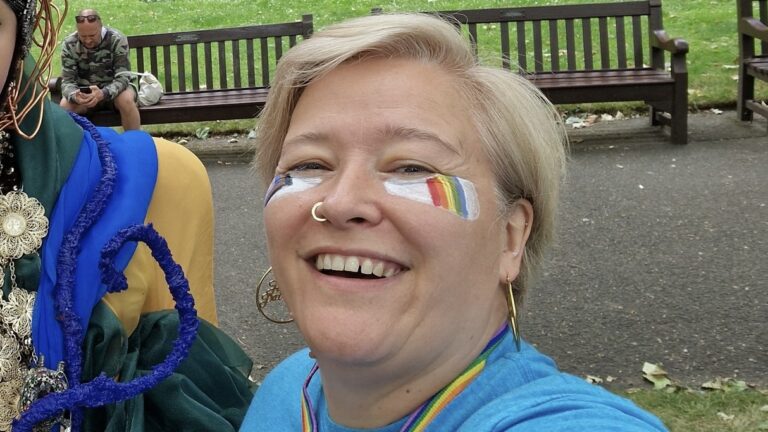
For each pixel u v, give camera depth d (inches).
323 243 42.8
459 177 43.4
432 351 43.4
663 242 181.9
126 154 65.4
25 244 59.2
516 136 45.4
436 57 45.1
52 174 60.4
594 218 194.9
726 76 295.9
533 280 50.8
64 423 60.7
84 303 60.3
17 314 58.8
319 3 462.3
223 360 70.4
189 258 69.7
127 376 62.0
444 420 44.4
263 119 50.6
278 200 44.5
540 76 258.7
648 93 241.4
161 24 438.9
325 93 44.9
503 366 45.3
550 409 41.0
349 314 42.2
